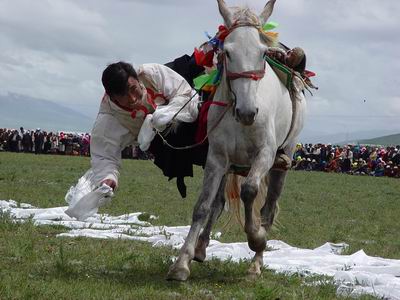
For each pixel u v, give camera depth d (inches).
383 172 1947.6
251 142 317.4
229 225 380.8
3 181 883.4
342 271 366.9
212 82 326.0
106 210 622.2
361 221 703.7
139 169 1433.3
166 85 343.6
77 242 414.3
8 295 264.7
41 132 2153.1
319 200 936.3
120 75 328.5
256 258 349.1
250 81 300.5
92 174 347.3
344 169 1991.9
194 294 292.5
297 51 350.6
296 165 1994.3
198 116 341.1
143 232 478.3
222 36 317.7
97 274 320.5
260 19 321.4
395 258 456.8
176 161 359.9
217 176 319.6
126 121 348.8
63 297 269.9
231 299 289.3
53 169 1238.3
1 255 353.4
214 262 369.7
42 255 358.3
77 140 2177.7
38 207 604.7
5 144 2116.1
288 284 333.4
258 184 313.0
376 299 309.4
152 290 288.8
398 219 748.6
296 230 579.2
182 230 496.4
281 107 342.0
